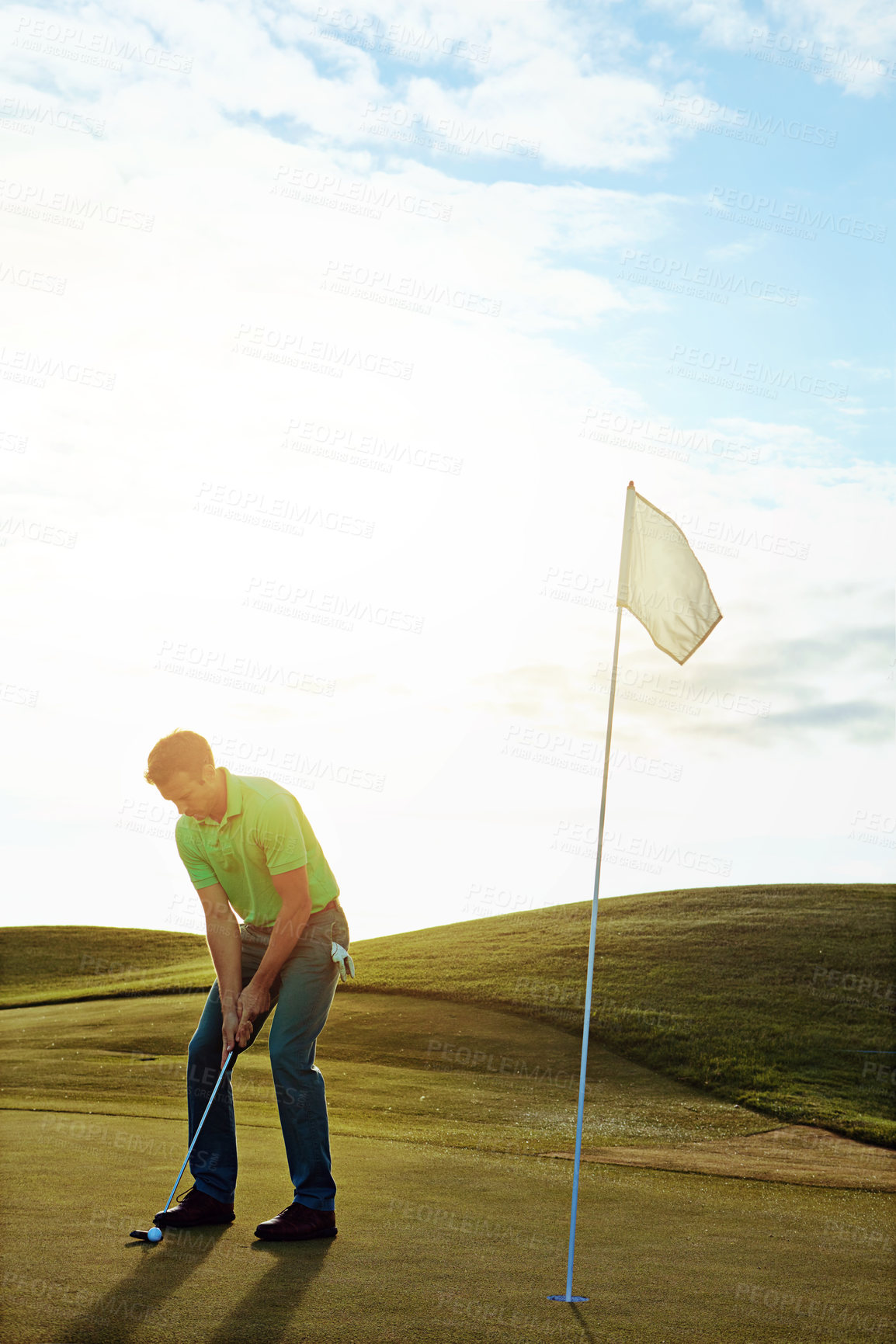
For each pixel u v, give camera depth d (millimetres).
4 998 19516
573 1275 3592
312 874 4441
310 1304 3109
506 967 20797
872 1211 5078
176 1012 17609
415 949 22422
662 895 25125
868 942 21500
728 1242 4188
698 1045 16516
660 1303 3316
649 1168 6336
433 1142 7117
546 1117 11672
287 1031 4148
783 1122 12164
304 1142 4047
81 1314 2934
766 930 22234
